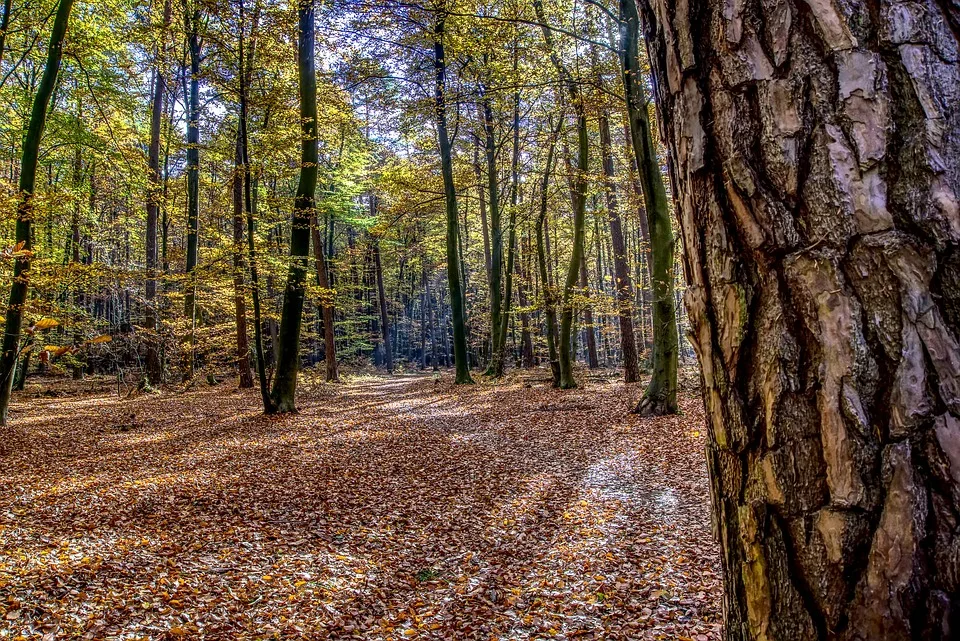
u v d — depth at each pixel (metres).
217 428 10.65
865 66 0.88
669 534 5.15
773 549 0.98
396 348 43.50
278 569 4.69
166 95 21.05
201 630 3.73
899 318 0.83
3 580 4.07
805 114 0.93
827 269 0.89
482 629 3.84
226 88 11.34
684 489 6.37
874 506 0.85
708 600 3.96
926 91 0.84
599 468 7.47
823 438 0.90
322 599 4.22
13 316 9.82
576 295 14.52
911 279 0.83
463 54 16.12
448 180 19.30
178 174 22.17
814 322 0.91
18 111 15.46
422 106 15.79
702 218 1.10
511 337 32.06
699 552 4.71
